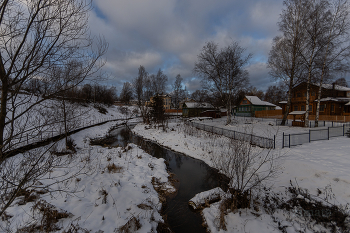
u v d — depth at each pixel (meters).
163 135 19.81
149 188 6.88
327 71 17.31
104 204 4.96
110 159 9.23
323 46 16.88
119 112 53.38
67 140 10.16
